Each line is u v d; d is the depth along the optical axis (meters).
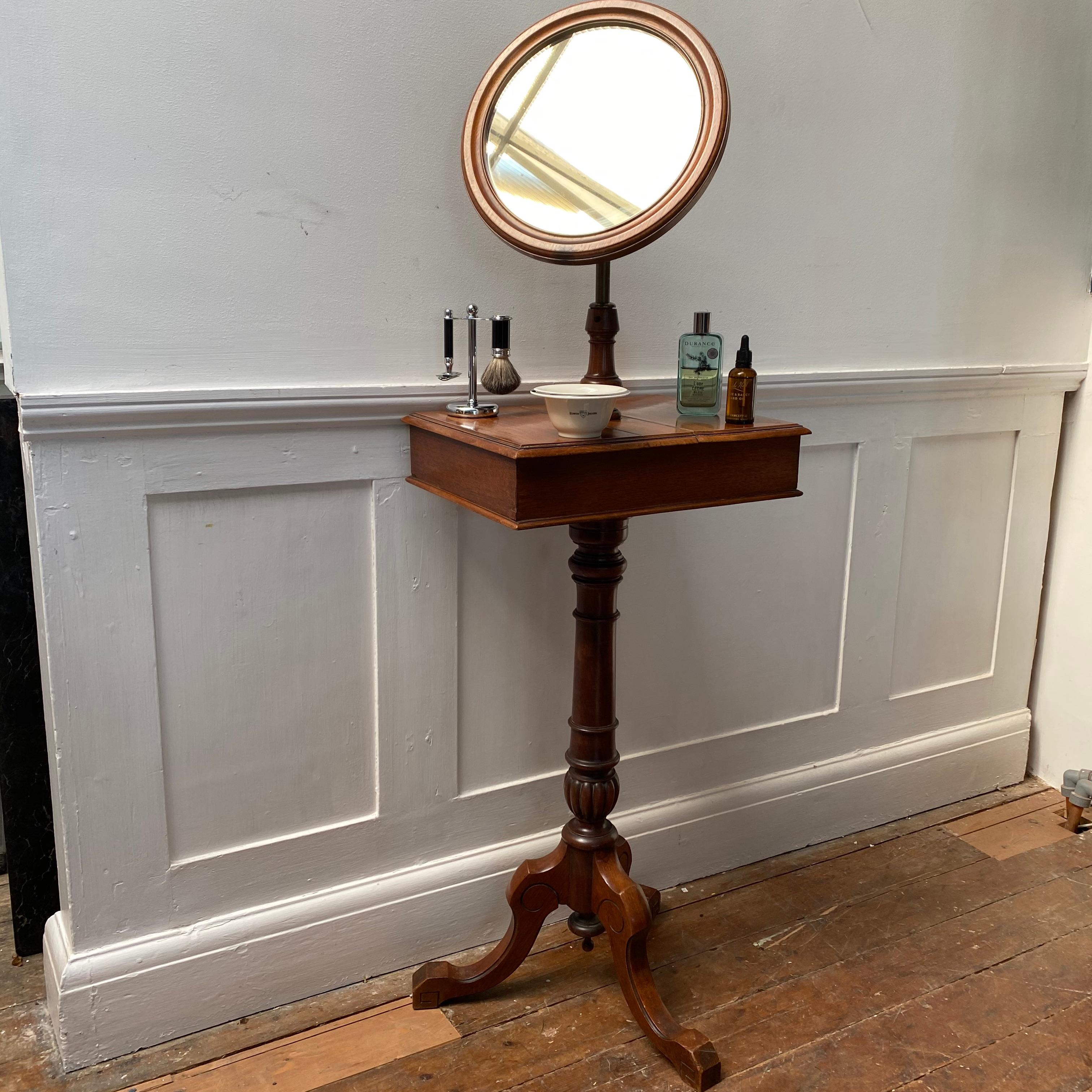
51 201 1.31
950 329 2.15
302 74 1.43
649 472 1.32
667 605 1.95
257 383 1.49
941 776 2.38
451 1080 1.51
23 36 1.25
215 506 1.50
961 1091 1.51
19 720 1.68
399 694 1.70
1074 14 2.11
